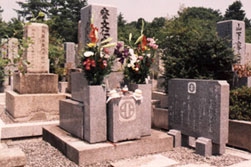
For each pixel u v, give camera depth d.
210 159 4.77
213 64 7.47
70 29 37.34
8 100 8.41
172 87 5.97
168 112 6.09
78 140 5.06
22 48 4.40
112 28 6.44
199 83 5.30
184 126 5.64
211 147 5.02
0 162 3.02
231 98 5.96
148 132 5.42
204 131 5.20
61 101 6.13
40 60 8.22
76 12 44.62
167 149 5.27
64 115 5.94
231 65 7.63
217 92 4.94
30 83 7.89
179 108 5.76
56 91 8.27
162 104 8.55
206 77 7.16
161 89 11.12
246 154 5.11
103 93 4.91
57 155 5.00
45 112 7.73
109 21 6.40
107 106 4.99
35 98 7.60
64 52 18.69
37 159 4.77
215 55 7.21
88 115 4.84
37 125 6.64
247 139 5.31
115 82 5.70
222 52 7.36
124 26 40.59
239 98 5.94
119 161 4.62
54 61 16.81
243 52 10.39
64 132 5.70
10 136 6.32
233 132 5.56
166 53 8.93
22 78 7.79
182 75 7.45
